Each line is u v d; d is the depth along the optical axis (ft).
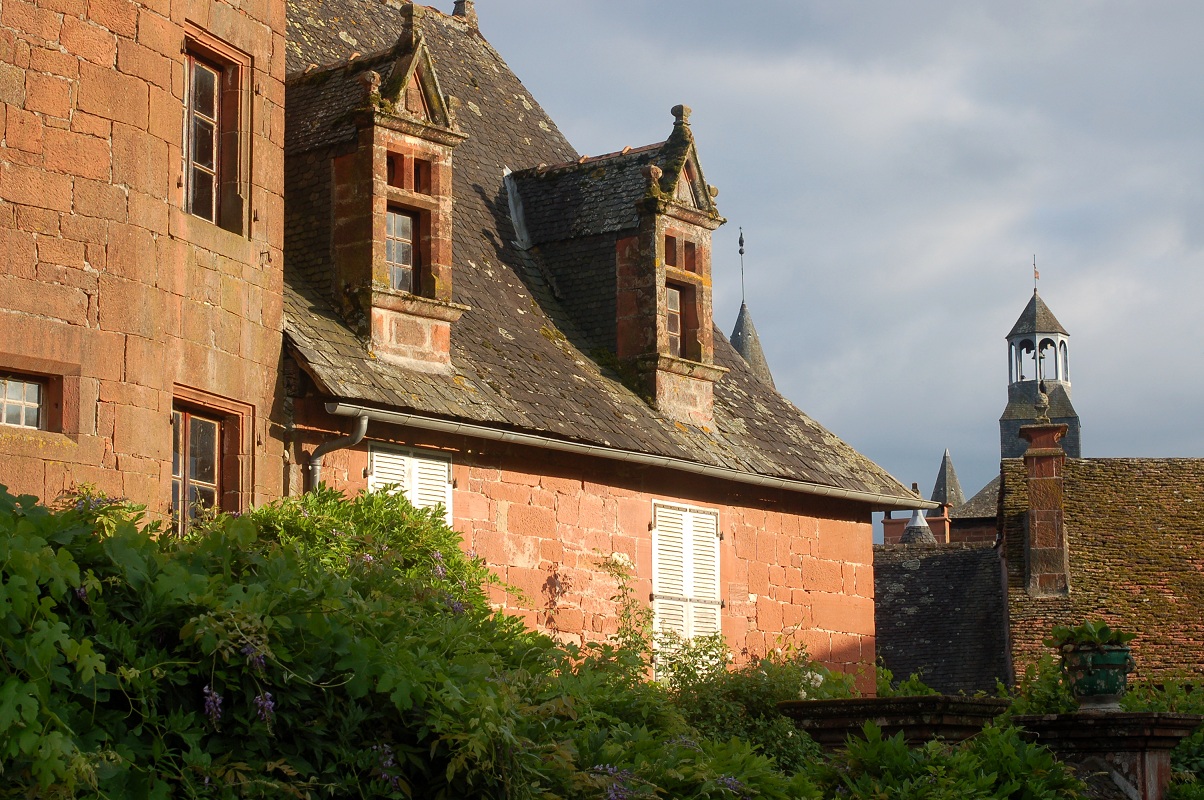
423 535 39.60
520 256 61.16
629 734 33.71
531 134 68.74
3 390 36.45
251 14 44.21
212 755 23.00
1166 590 93.61
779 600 62.23
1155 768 40.45
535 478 52.65
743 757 34.50
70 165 37.37
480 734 25.23
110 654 22.07
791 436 65.26
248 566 25.52
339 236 49.55
